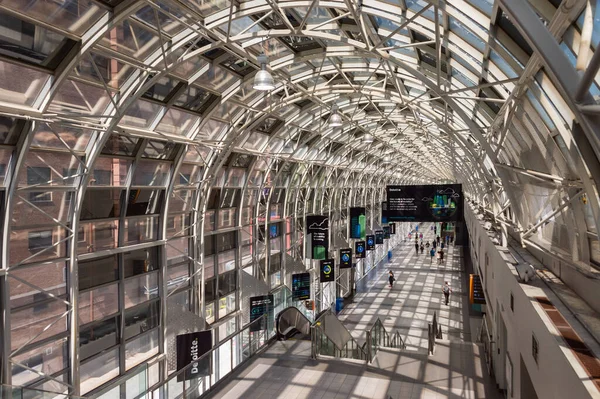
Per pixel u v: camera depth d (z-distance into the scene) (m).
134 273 17.11
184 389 12.62
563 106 6.95
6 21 10.03
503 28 8.16
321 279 29.48
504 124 12.09
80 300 14.86
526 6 3.71
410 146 47.78
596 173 6.38
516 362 11.27
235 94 18.48
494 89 13.16
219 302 22.94
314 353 16.83
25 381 12.83
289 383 14.48
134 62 13.11
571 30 5.79
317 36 14.34
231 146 20.56
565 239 10.07
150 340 17.92
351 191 46.53
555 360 6.73
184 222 20.38
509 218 19.77
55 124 12.38
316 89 22.00
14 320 12.53
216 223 22.64
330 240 39.78
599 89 5.63
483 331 21.58
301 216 33.47
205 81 16.59
